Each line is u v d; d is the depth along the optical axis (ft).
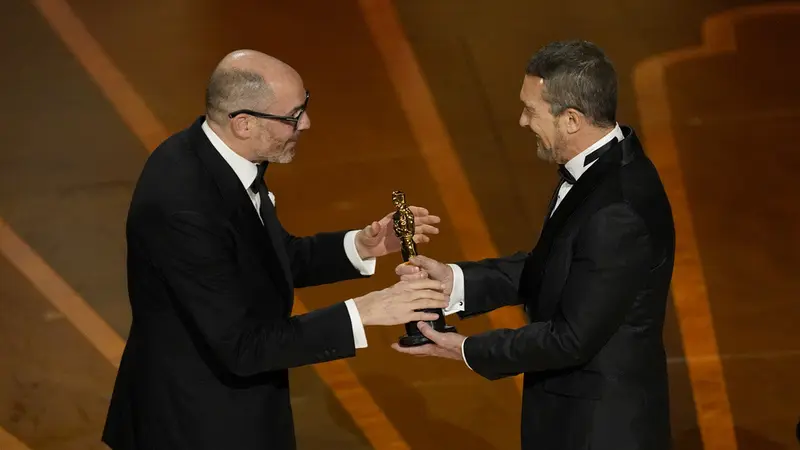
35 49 79.46
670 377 45.16
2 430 43.01
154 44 80.64
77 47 79.92
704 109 69.62
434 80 74.74
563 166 29.66
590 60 27.89
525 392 30.73
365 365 47.11
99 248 56.54
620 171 28.02
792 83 72.28
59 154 66.18
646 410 28.76
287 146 30.76
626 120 68.54
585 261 27.53
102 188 62.39
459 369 46.75
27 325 50.14
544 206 59.26
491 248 55.36
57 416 43.96
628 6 85.15
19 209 60.39
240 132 29.81
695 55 76.95
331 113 70.85
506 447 41.52
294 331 29.63
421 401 44.52
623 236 27.22
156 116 70.44
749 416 42.60
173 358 30.58
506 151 65.31
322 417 43.55
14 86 74.49
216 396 30.73
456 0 87.61
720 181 61.31
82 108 71.56
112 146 66.90
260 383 31.40
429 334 30.71
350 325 29.96
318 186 62.23
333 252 36.88
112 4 87.30
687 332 48.32
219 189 29.73
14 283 53.42
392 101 72.13
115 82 75.00
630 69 75.31
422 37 81.30
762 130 66.59
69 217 59.57
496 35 80.94
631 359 28.53
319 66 77.41
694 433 41.68
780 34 79.30
